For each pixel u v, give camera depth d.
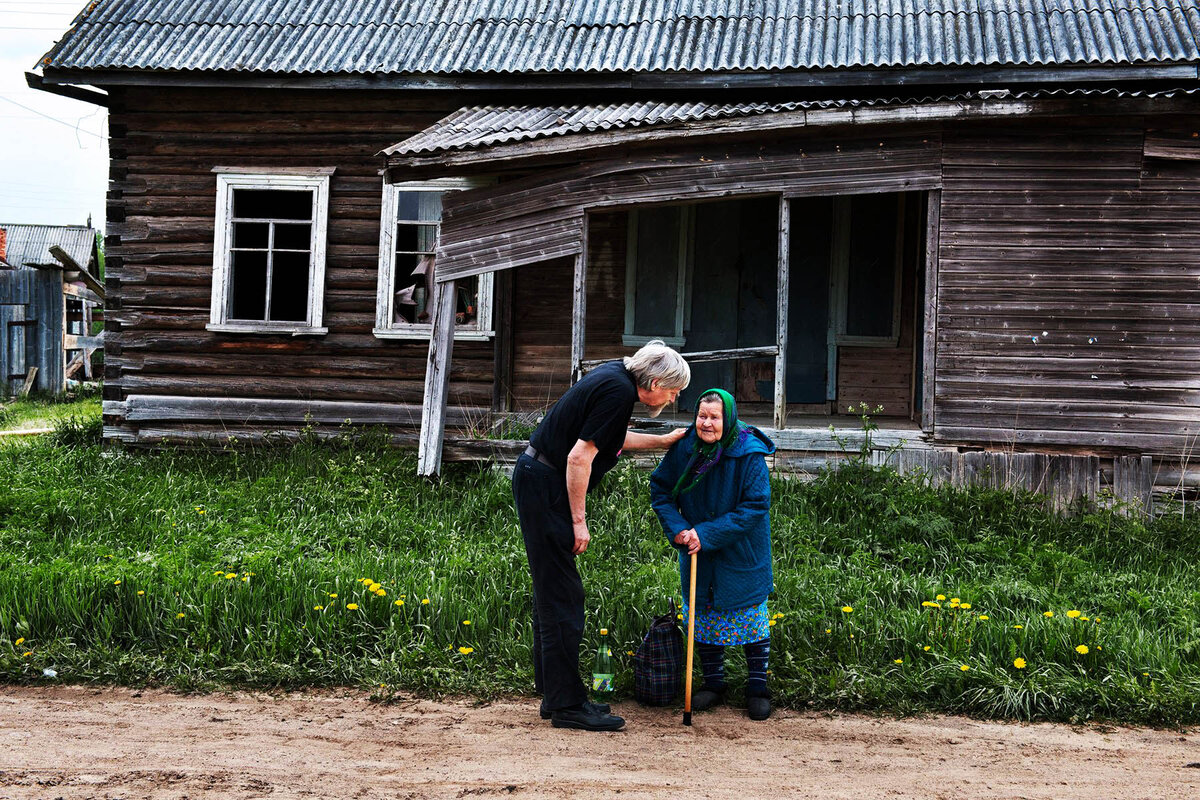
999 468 7.76
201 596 5.19
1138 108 7.25
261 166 9.57
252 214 11.48
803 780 3.59
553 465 4.16
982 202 7.76
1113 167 7.68
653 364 4.11
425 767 3.63
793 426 8.59
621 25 9.50
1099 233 7.71
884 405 10.20
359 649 4.93
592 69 8.74
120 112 9.64
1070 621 5.02
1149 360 7.71
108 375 9.69
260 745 3.85
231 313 9.66
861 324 10.23
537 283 9.84
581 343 8.04
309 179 9.50
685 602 4.49
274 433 9.46
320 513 7.24
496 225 8.13
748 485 4.28
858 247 10.20
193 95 9.58
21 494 7.18
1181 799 3.49
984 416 7.85
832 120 7.44
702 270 10.24
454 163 7.77
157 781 3.43
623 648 4.91
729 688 4.62
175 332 9.67
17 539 6.37
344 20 9.89
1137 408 7.72
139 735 3.95
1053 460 7.71
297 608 5.19
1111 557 6.76
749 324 10.24
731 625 4.35
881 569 6.18
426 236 9.64
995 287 7.80
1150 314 7.70
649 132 7.64
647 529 6.79
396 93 9.41
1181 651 4.90
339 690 4.61
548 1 10.05
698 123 7.59
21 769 3.52
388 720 4.20
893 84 8.46
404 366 9.49
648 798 3.36
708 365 10.33
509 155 7.71
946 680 4.60
